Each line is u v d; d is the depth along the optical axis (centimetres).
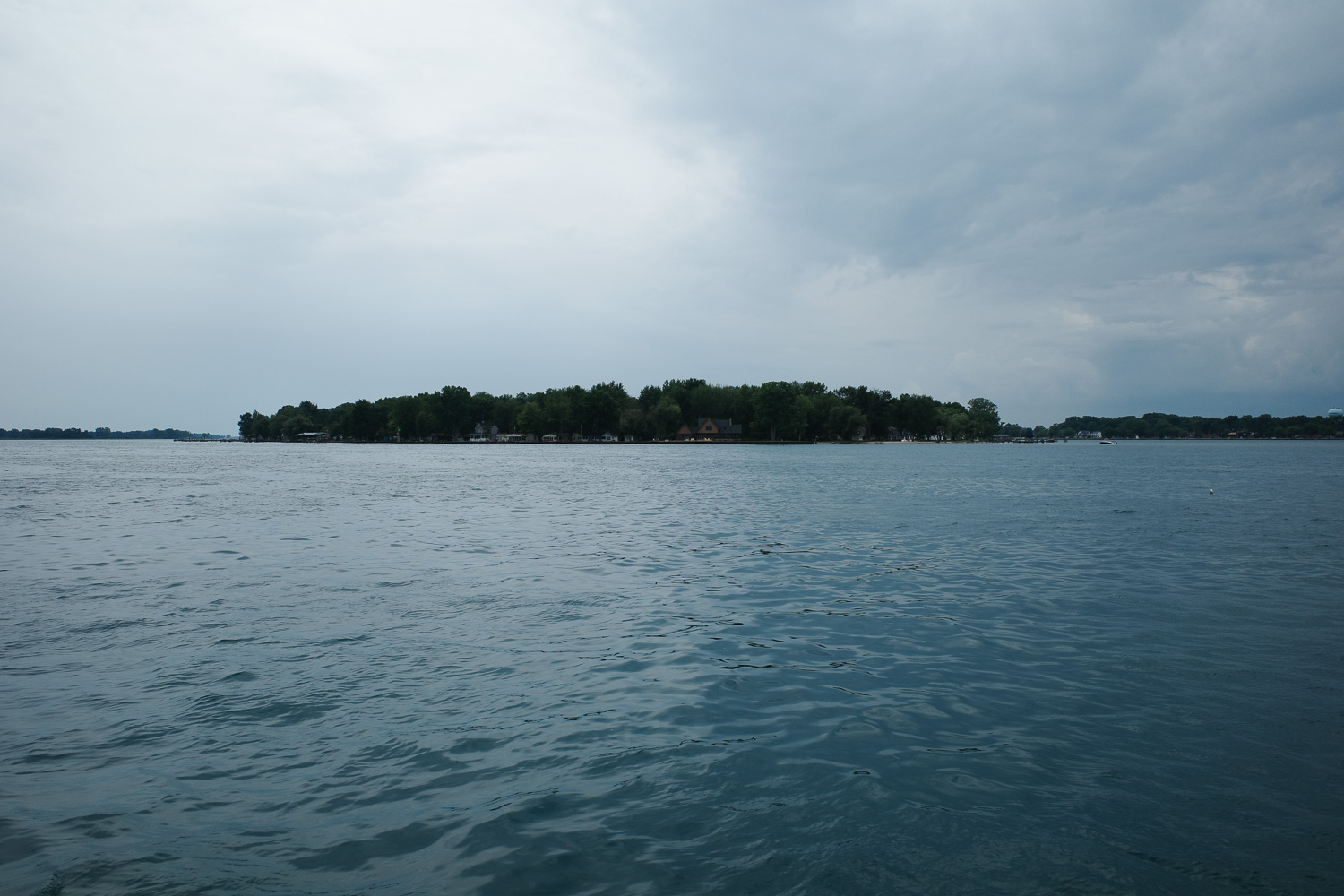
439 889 606
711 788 774
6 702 1012
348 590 1758
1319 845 668
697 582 1867
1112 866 634
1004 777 798
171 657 1216
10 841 675
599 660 1206
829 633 1373
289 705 1005
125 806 740
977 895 596
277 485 5878
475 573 1972
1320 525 3089
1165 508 3881
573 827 701
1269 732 914
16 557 2242
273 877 624
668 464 10300
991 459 12925
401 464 10406
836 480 6525
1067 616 1514
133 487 5619
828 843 671
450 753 861
